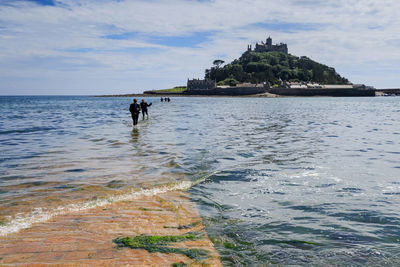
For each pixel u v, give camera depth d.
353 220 4.62
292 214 4.92
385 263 3.38
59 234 4.23
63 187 6.61
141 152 10.86
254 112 39.84
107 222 4.67
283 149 11.23
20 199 5.79
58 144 12.88
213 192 6.20
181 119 27.78
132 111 21.17
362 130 17.73
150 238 4.09
